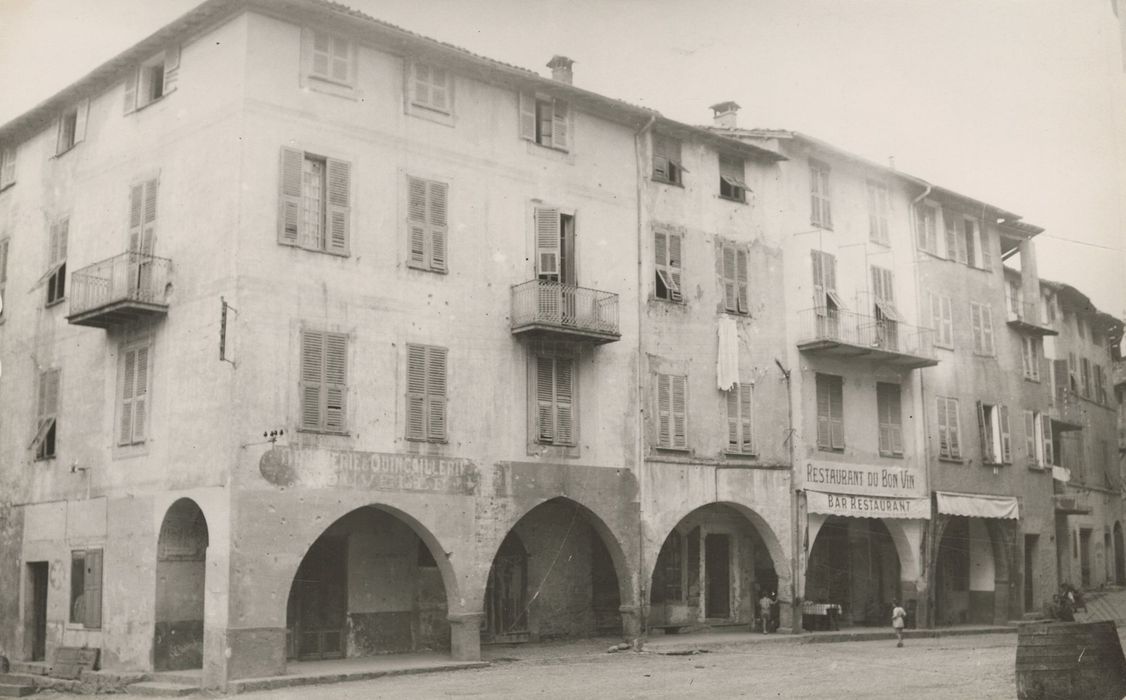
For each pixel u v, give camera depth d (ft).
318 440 72.79
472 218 83.05
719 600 102.78
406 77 80.89
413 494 76.79
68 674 77.61
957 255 123.03
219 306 71.41
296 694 64.08
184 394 73.36
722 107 107.55
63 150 89.10
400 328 77.87
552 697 60.49
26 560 86.07
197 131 75.66
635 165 94.79
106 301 78.23
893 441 111.04
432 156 81.41
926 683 62.28
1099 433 146.00
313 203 75.46
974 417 120.26
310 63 76.02
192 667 74.28
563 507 94.02
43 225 90.38
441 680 69.21
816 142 107.14
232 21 74.38
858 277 111.14
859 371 109.50
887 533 115.24
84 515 80.84
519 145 86.89
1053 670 49.03
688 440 94.63
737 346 99.25
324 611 80.07
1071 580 133.80
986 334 124.36
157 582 73.51
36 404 87.76
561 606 92.79
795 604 98.94
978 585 121.29
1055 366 136.26
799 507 100.99
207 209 73.77
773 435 100.83
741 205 102.42
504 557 90.27
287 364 72.18
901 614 91.56
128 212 80.43
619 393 90.33
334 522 79.05
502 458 82.07
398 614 83.61
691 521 101.19
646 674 70.08
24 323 90.74
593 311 88.12
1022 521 122.72
